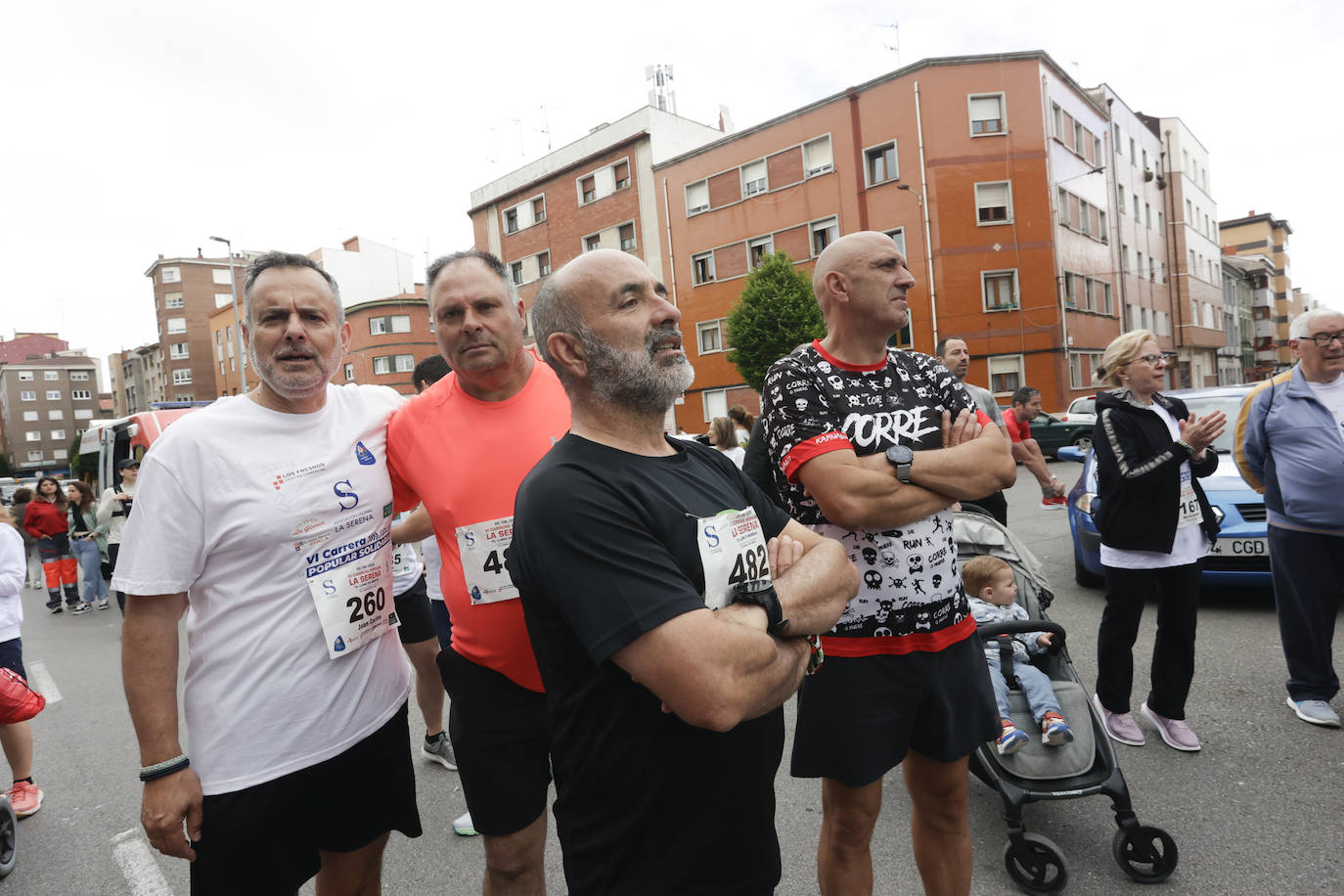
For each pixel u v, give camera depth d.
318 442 1.97
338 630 1.92
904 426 2.10
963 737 2.06
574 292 1.41
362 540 2.00
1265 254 73.69
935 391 2.21
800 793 3.39
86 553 10.74
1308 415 3.56
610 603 1.21
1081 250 26.08
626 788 1.31
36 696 3.29
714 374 29.55
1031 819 2.97
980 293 23.88
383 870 3.00
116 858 3.28
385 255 48.88
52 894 3.03
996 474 1.96
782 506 2.28
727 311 29.05
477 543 2.01
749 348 23.77
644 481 1.36
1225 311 47.28
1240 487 5.23
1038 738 2.77
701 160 29.14
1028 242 23.86
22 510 13.52
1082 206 26.39
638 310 1.41
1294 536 3.62
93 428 15.21
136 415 11.92
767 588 1.39
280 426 1.93
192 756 1.79
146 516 1.74
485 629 2.01
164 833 1.70
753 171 27.91
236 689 1.80
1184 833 2.79
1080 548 6.07
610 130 31.97
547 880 2.88
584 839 1.37
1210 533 3.36
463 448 2.05
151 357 73.25
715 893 1.33
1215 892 2.45
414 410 2.15
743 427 10.73
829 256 2.12
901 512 1.90
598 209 32.66
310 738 1.86
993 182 23.77
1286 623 3.67
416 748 4.25
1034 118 23.78
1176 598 3.37
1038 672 2.94
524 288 35.84
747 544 1.45
